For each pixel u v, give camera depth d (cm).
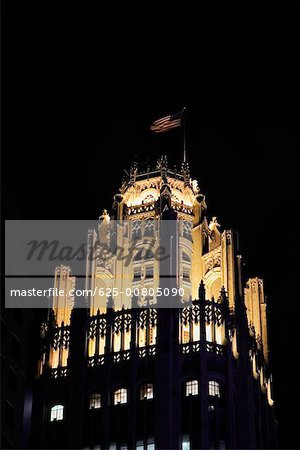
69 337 12362
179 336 12012
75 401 11794
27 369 12256
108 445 11481
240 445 11525
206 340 11975
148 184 14050
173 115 14462
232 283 12950
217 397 11656
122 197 14025
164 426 11300
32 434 11775
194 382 11662
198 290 12888
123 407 11700
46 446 11675
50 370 12194
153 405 11600
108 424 11606
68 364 12125
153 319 12212
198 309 12212
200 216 13800
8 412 11300
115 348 12206
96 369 12006
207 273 13275
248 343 12431
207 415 11406
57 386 12044
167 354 11812
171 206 13675
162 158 14275
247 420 11694
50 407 11962
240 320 12394
